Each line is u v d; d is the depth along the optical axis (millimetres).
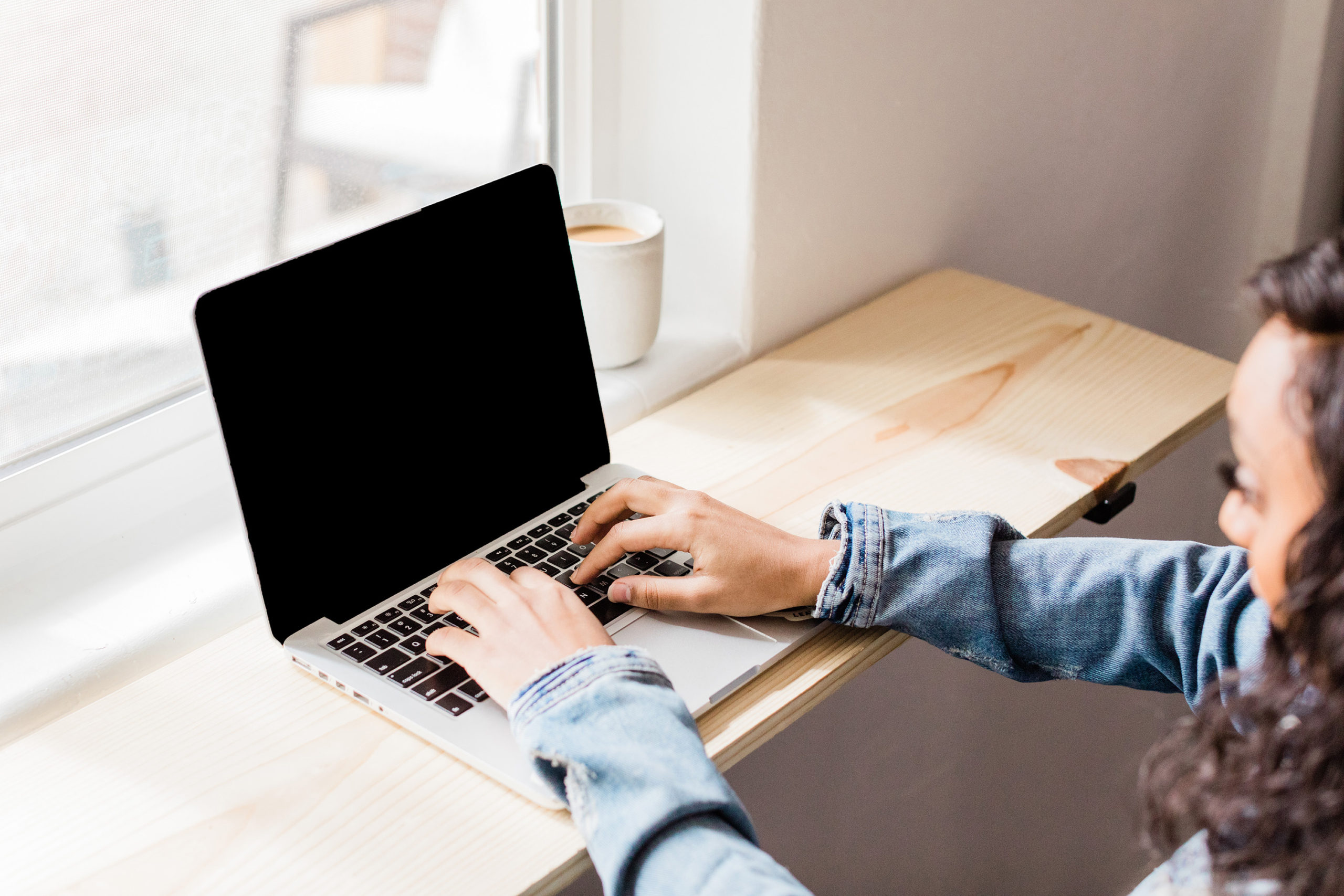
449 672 711
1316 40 1560
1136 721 1853
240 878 598
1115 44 1339
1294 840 496
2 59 755
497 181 828
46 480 840
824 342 1101
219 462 942
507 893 591
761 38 969
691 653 728
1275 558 506
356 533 762
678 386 1042
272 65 893
